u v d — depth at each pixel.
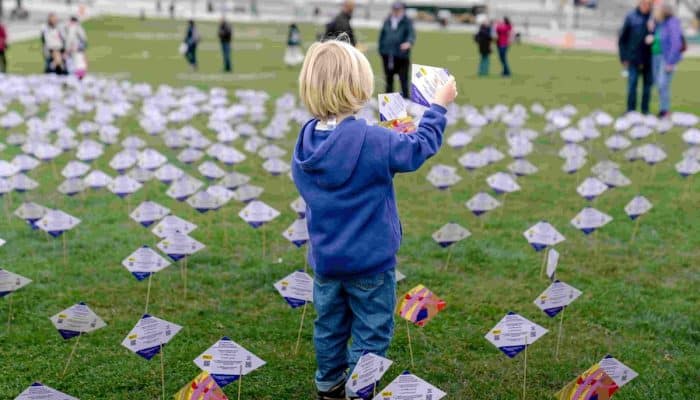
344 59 3.36
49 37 17.11
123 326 4.90
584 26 49.25
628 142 9.45
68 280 5.69
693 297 5.45
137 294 5.44
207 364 3.63
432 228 7.02
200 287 5.59
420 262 6.16
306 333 4.84
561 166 9.59
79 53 17.50
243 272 5.88
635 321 5.03
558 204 7.84
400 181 8.87
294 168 3.57
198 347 4.63
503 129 12.14
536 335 3.87
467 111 12.62
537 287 5.64
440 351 4.62
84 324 4.12
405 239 6.68
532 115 13.87
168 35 38.44
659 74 12.95
